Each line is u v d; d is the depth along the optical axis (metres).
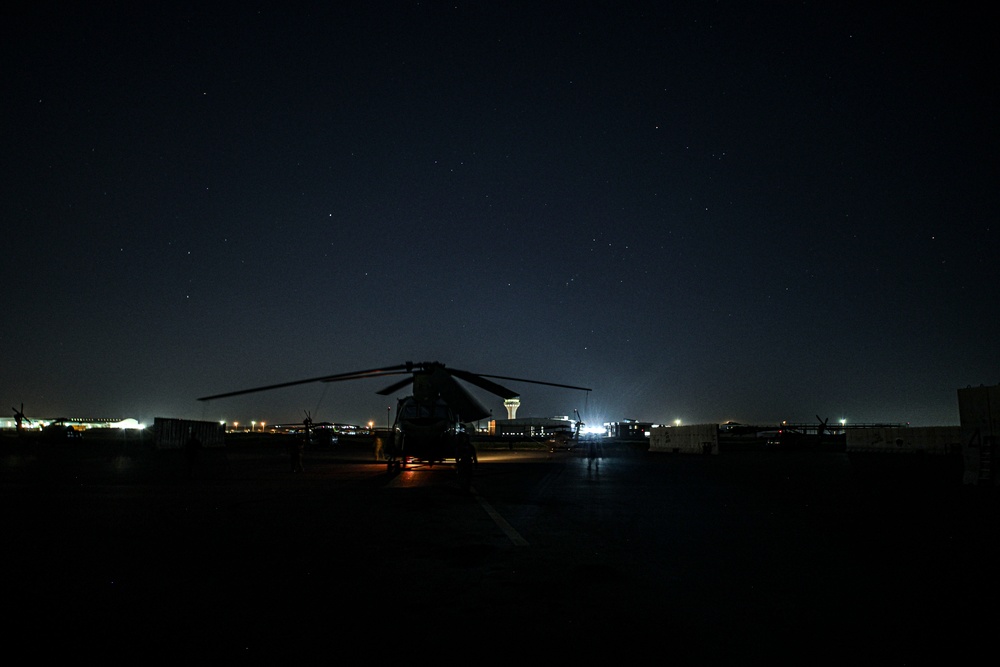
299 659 5.08
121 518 13.23
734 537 11.10
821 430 70.81
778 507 15.71
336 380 13.05
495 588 7.34
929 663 5.06
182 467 31.47
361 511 14.62
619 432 103.81
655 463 39.28
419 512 14.48
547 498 17.84
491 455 53.19
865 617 6.25
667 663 5.02
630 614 6.32
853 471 30.78
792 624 6.01
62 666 4.95
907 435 54.16
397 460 26.61
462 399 18.05
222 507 15.25
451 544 10.24
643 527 12.29
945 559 9.16
